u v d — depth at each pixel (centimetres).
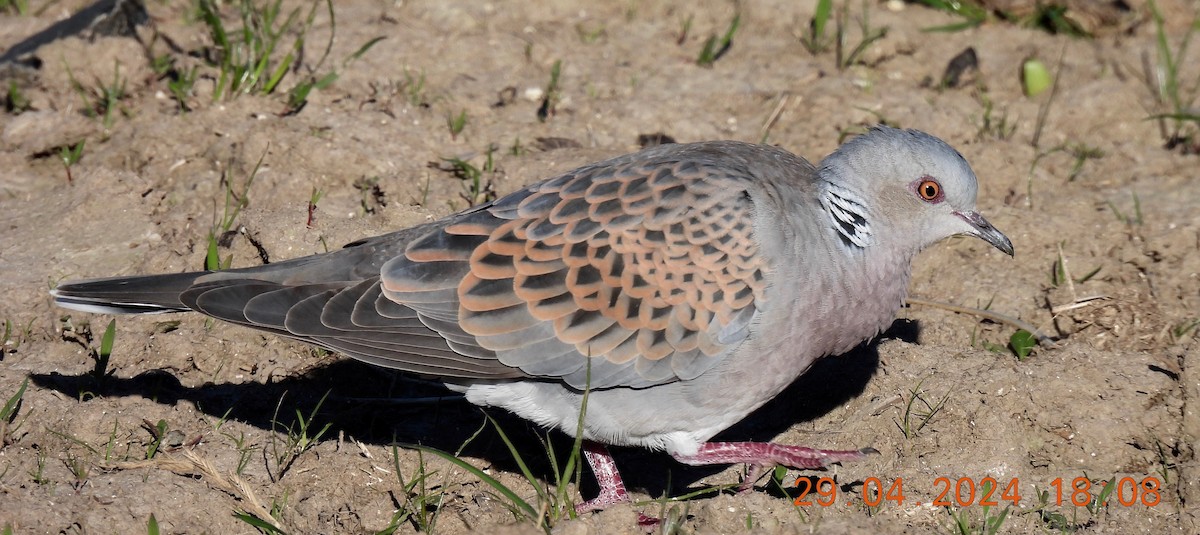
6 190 1329
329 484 1006
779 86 1529
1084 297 1209
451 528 967
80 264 1213
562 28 1633
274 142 1337
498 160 1370
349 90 1465
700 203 927
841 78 1540
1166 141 1482
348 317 923
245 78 1441
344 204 1304
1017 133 1485
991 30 1686
